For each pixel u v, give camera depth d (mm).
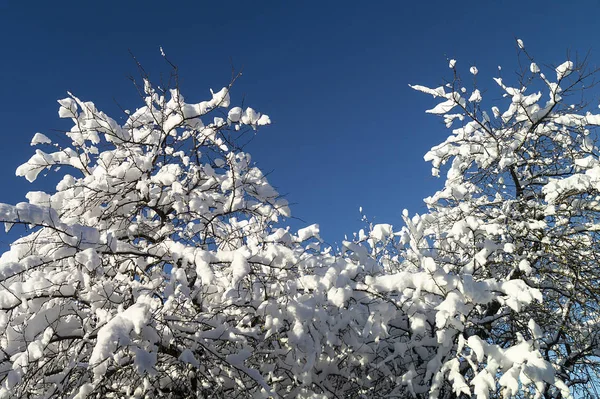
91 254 3479
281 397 4523
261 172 5879
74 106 5289
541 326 5852
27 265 3525
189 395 4395
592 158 6023
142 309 3174
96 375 3609
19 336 3588
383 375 5098
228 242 5461
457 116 7277
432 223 6922
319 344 4152
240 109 5473
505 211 6375
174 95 5449
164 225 5695
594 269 5965
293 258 4492
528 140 7109
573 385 5879
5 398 3535
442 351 4102
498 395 4164
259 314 4309
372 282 4414
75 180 5328
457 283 4027
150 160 5340
